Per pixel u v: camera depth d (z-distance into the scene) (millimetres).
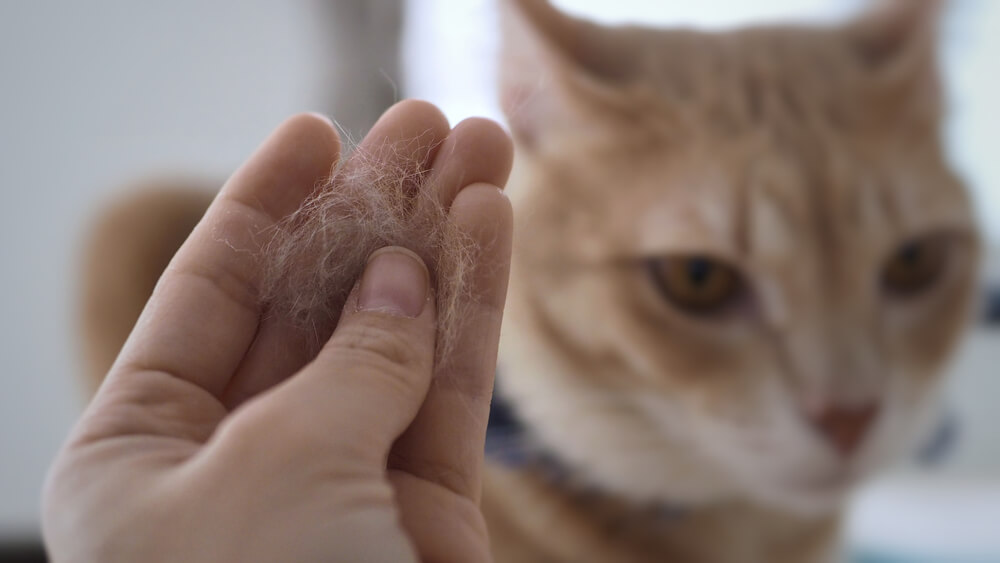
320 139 231
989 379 405
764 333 310
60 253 568
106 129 567
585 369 324
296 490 176
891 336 319
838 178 305
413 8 453
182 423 204
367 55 503
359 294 206
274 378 219
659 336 311
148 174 497
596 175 312
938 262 327
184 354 212
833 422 302
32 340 573
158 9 565
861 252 306
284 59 565
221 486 177
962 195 330
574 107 315
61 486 191
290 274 219
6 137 562
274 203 230
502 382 333
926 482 408
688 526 344
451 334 209
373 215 218
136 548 179
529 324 319
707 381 312
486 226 215
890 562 371
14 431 575
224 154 569
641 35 341
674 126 311
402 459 209
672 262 308
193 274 220
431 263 215
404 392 193
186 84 570
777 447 309
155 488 183
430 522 202
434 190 221
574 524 339
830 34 348
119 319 379
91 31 562
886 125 319
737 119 313
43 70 560
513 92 324
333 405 183
